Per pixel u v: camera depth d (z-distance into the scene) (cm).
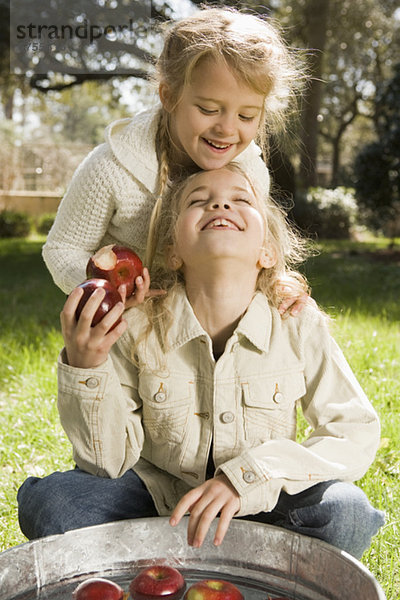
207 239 178
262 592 156
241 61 179
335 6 1978
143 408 195
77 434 181
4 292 796
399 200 1179
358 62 2473
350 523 174
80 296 164
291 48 244
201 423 192
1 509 250
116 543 164
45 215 2030
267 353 192
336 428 186
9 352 460
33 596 154
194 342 193
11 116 3503
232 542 165
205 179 186
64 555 160
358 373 374
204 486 166
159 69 204
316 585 155
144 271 187
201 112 186
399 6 2208
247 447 190
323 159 3428
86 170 220
